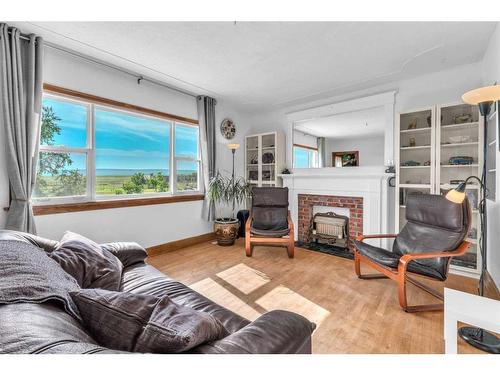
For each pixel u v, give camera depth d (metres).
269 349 0.77
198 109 4.04
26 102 2.27
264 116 4.98
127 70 3.04
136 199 3.24
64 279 1.13
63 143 2.67
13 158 2.18
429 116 3.11
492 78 2.34
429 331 1.74
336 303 2.14
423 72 3.08
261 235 3.41
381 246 3.42
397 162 3.21
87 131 2.86
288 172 4.46
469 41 2.38
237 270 2.90
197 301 1.41
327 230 3.96
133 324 0.79
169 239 3.66
